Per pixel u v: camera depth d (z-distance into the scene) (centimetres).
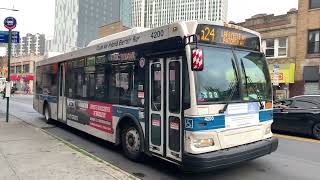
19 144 915
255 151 688
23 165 701
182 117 644
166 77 695
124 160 841
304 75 2558
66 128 1362
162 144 705
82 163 719
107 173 650
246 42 741
